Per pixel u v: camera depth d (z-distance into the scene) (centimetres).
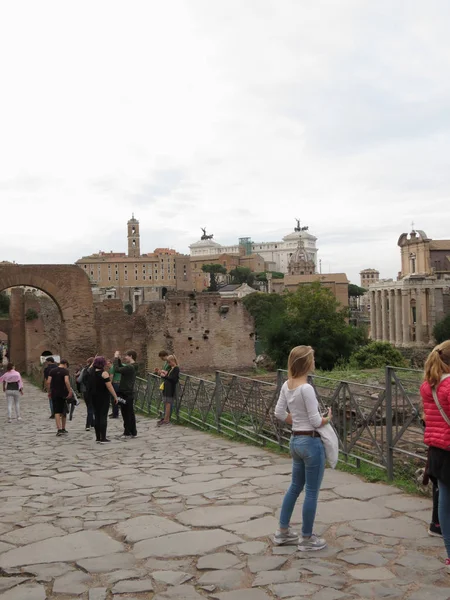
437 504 673
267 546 658
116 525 754
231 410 1598
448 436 598
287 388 694
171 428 1838
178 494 902
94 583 574
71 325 3628
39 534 728
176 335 4738
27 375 5275
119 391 1638
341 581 560
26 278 3572
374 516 757
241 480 982
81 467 1177
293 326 5803
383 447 991
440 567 590
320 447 660
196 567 605
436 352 628
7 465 1234
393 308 10881
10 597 546
